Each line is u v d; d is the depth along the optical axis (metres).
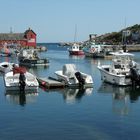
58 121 21.27
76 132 18.95
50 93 31.30
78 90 33.03
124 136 18.30
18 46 120.00
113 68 36.47
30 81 32.78
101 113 23.53
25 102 27.23
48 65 64.19
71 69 35.22
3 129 19.48
